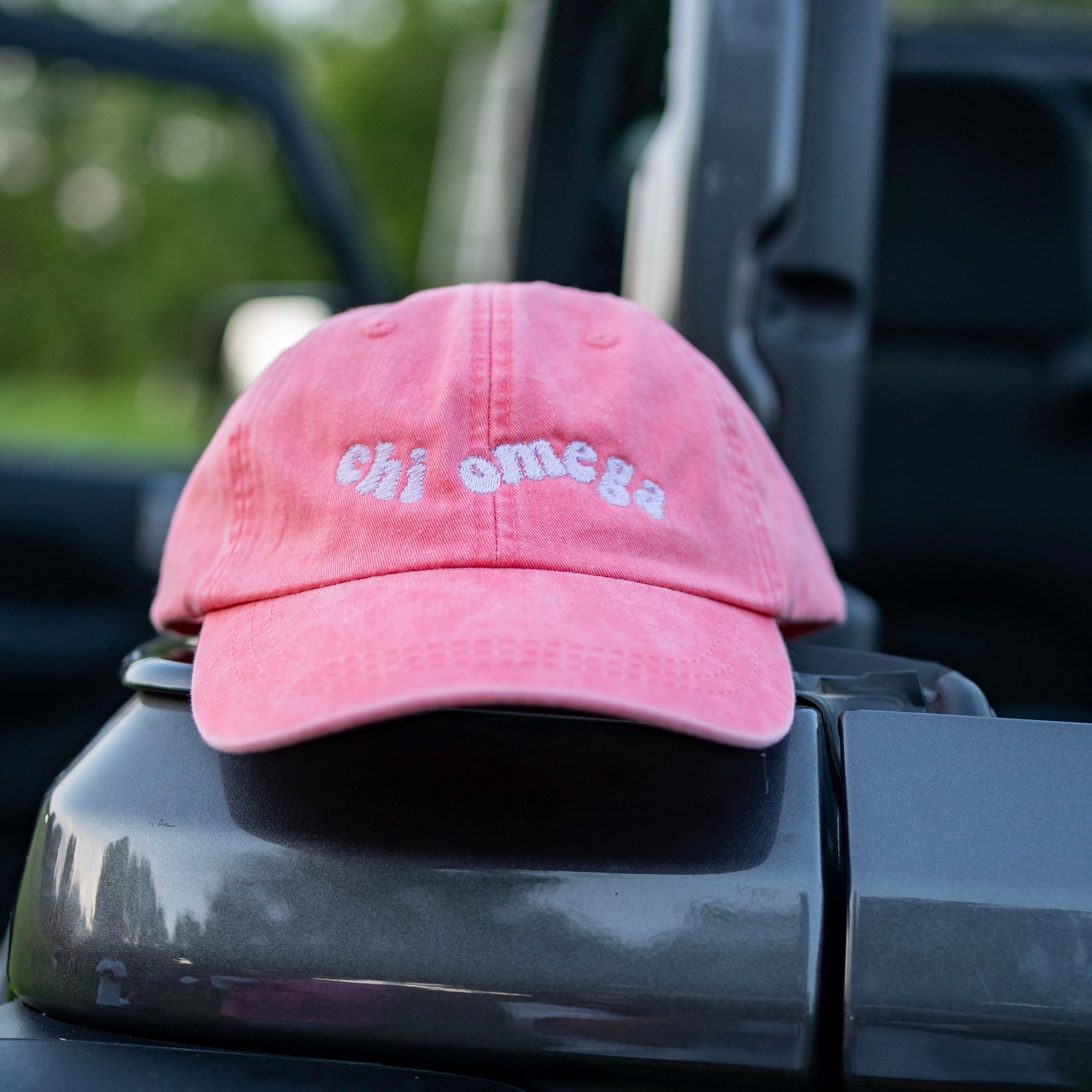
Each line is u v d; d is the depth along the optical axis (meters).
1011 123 1.97
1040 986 0.55
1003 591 2.17
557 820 0.59
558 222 1.50
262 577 0.68
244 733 0.59
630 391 0.72
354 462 0.70
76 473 2.50
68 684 2.43
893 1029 0.55
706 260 1.01
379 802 0.60
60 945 0.60
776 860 0.58
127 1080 0.55
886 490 2.14
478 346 0.72
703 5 1.03
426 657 0.60
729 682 0.63
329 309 2.01
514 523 0.67
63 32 2.46
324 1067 0.57
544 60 1.41
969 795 0.59
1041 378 2.09
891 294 2.07
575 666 0.59
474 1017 0.56
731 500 0.73
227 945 0.58
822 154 1.03
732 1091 0.56
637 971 0.56
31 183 3.60
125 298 3.68
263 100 2.64
